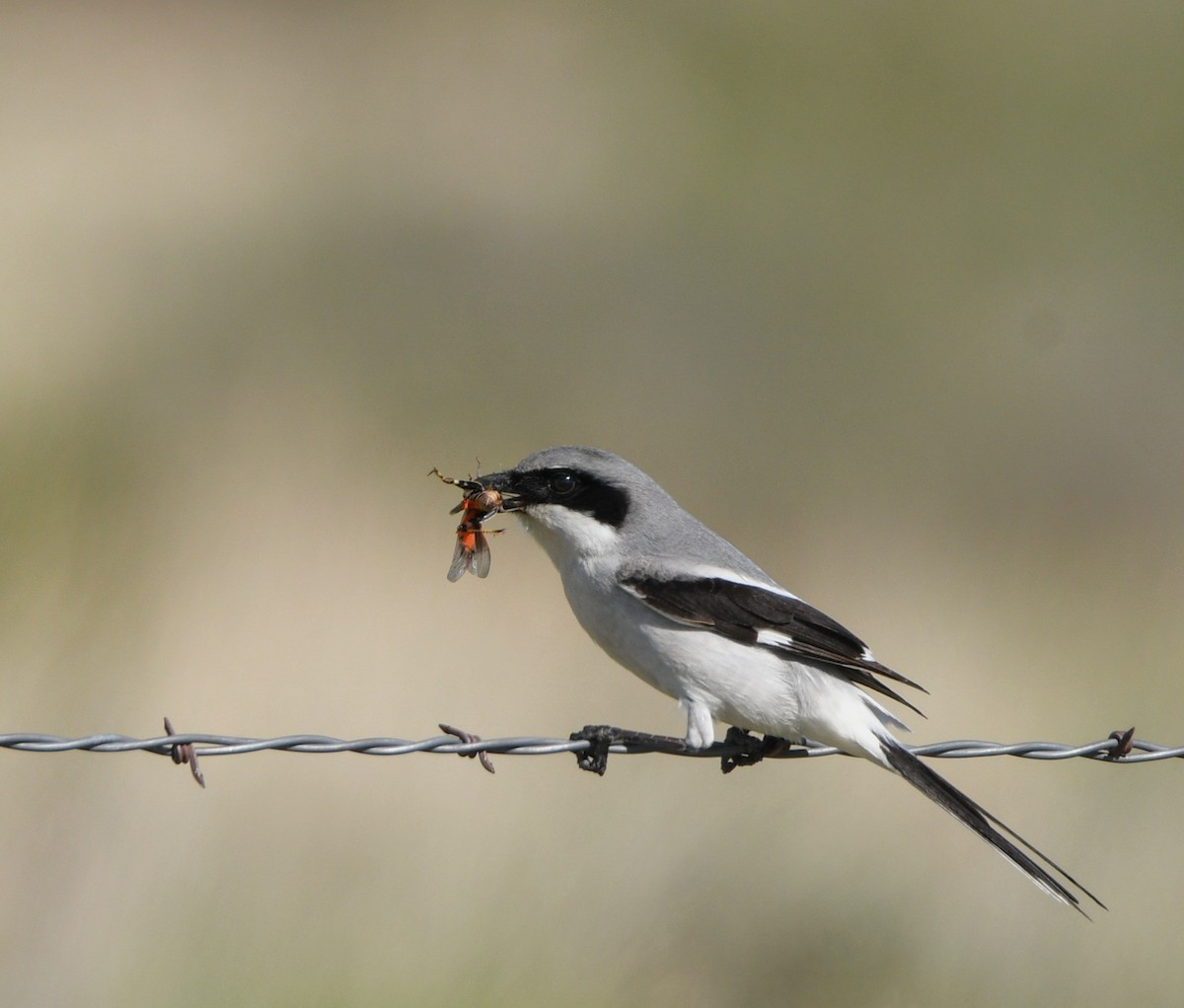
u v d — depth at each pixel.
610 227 22.31
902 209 21.91
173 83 30.33
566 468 6.33
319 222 22.66
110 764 8.27
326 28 33.56
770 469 15.23
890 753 5.95
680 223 22.78
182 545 11.36
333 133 27.81
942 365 17.94
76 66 30.62
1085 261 20.20
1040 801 8.88
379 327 18.20
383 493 13.41
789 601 6.08
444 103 28.64
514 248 21.62
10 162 25.56
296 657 10.41
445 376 16.72
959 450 15.88
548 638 11.02
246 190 24.41
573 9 33.16
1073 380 17.36
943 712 10.23
